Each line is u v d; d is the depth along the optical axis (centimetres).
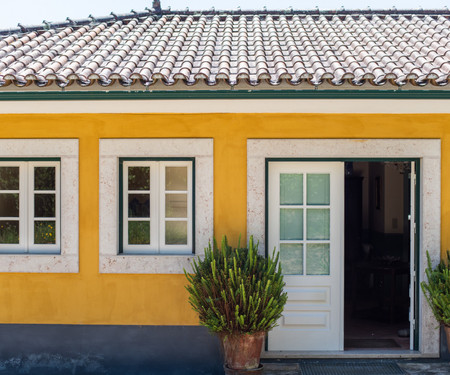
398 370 630
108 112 657
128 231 677
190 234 673
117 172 663
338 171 674
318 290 677
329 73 588
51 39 776
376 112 650
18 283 664
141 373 656
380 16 917
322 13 945
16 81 606
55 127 664
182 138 658
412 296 675
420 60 661
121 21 877
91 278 660
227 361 601
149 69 629
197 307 611
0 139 666
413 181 669
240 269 582
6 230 681
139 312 657
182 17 926
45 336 662
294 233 678
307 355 666
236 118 657
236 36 828
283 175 676
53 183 679
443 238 654
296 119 655
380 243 1141
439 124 654
